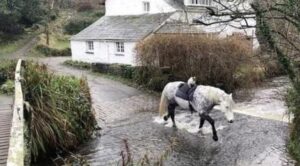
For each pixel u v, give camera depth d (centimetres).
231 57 1938
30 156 912
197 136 1200
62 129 1029
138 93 1955
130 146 1097
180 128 1295
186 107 1266
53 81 1128
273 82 2212
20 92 934
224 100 1152
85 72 2705
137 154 1019
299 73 827
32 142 934
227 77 1958
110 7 3244
